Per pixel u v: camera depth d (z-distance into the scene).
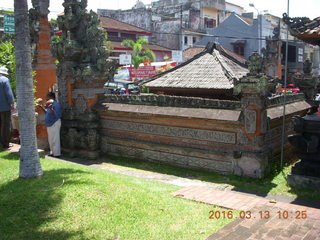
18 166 6.83
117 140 9.84
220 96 10.80
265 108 7.36
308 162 6.92
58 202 4.79
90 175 6.21
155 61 33.50
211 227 4.34
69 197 4.95
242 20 37.69
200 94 11.09
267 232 4.13
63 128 10.50
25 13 5.79
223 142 7.86
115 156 9.95
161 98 8.84
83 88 10.01
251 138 7.41
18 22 5.75
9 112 8.55
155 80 12.24
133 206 4.86
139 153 9.45
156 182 7.05
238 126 7.54
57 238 3.92
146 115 8.90
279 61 27.88
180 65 12.57
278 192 6.69
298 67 37.56
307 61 10.79
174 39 39.50
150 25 41.09
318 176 6.72
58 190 5.20
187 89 11.04
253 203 5.56
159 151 9.02
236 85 7.25
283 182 7.23
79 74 9.73
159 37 40.53
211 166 8.11
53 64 11.06
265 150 7.50
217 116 7.67
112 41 32.56
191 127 8.30
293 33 7.25
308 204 6.05
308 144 6.67
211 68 11.60
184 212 4.88
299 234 4.09
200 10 42.50
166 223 4.41
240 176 7.60
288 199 6.32
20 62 5.80
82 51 9.85
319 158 6.71
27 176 5.91
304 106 10.20
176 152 8.67
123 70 28.17
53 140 10.04
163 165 8.84
